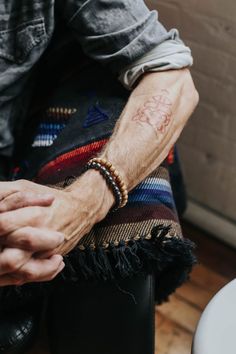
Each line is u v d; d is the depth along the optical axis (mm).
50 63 1092
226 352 719
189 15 1283
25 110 1086
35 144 1005
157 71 958
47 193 822
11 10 973
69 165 917
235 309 769
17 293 907
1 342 942
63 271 863
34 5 968
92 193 852
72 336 932
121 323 904
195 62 1327
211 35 1270
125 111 924
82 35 989
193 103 973
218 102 1335
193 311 1322
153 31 961
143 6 983
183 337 1265
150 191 902
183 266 928
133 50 947
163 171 944
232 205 1442
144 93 939
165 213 884
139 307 889
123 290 881
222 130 1361
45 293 920
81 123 955
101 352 935
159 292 1020
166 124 914
